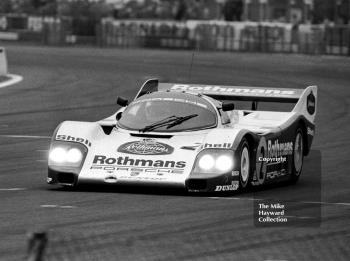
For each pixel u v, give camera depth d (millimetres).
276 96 40281
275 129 34938
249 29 168500
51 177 31312
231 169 30719
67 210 27344
